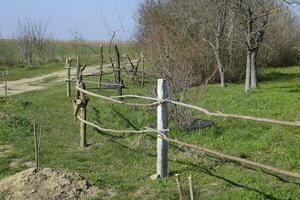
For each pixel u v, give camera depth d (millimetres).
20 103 16375
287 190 7457
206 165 8719
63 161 9422
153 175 8211
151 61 14438
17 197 7016
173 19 25875
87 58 40500
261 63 27594
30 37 45812
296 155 9367
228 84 23453
